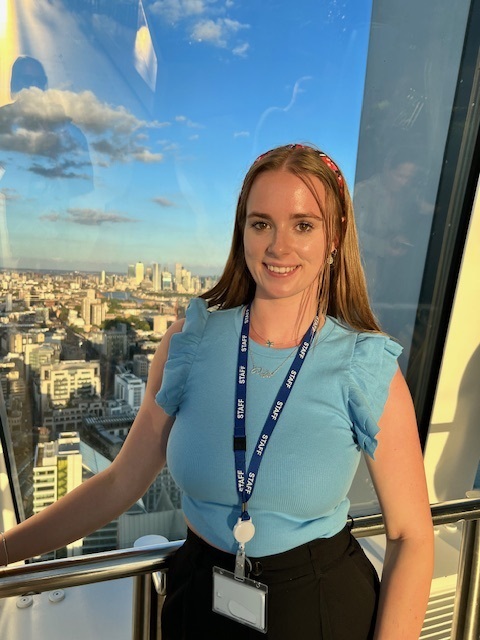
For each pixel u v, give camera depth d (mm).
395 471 1003
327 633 932
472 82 2510
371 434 946
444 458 3277
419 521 1002
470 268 2791
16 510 2740
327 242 1028
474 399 3170
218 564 982
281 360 1033
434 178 2787
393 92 2490
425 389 3178
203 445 993
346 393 988
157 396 1064
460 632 1417
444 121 2631
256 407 996
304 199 974
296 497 943
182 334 1107
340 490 981
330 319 1098
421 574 974
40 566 1022
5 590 980
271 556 950
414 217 2861
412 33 2373
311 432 964
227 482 967
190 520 1053
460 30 2402
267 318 1063
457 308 2883
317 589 942
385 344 1056
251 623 938
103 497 1139
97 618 2492
